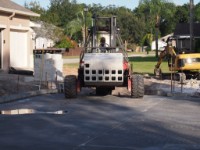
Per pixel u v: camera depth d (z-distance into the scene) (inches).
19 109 549.0
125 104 585.0
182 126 424.8
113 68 629.3
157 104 583.8
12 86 792.9
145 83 890.1
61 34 2999.5
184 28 2348.7
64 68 1266.0
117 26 671.8
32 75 1064.2
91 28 674.8
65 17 4389.8
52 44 2893.7
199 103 594.2
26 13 1229.1
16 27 1205.7
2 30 1132.5
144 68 1398.9
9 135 382.6
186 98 653.9
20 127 419.5
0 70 1110.4
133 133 390.3
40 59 890.7
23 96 672.4
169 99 639.8
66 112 518.0
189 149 331.0
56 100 636.7
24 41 1274.6
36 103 603.8
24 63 1275.8
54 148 334.3
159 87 818.8
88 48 666.2
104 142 354.3
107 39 676.7
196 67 975.6
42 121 453.1
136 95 646.5
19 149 331.3
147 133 390.3
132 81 644.1
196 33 2269.9
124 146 340.2
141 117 478.6
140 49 4539.9
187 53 1040.2
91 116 486.3
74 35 3686.0
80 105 578.9
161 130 404.5
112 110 531.2
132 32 4547.2
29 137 373.7
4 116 488.4
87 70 632.4
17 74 1083.9
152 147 336.8
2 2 1176.2
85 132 394.6
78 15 3718.0
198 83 900.0
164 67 1456.7
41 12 3516.2
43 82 864.3
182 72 994.7
